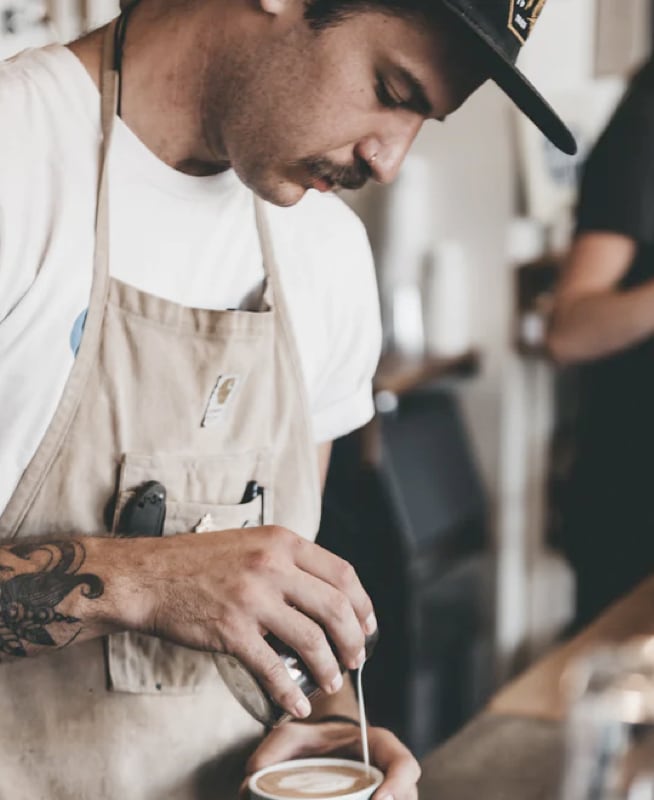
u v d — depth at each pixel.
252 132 1.19
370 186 3.55
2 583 1.13
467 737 1.52
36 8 2.46
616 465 2.65
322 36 1.12
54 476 1.23
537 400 3.82
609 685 1.12
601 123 3.84
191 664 1.32
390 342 3.55
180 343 1.26
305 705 1.11
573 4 3.94
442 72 1.13
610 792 1.06
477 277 3.63
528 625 3.86
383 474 3.17
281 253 1.39
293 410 1.37
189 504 1.28
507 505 3.70
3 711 1.27
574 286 2.61
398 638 3.21
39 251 1.19
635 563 2.65
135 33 1.26
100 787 1.30
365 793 1.13
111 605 1.13
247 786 1.19
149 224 1.27
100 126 1.24
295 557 1.14
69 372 1.21
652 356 2.57
